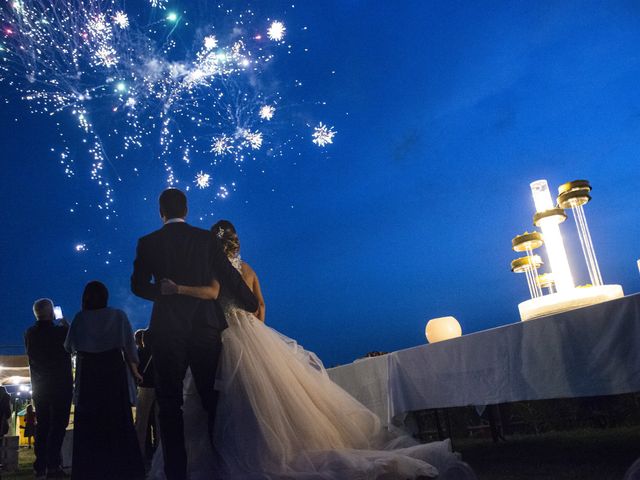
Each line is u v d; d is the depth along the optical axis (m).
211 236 2.61
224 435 2.28
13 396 9.66
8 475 5.59
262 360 2.46
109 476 3.37
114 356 3.55
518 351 2.39
